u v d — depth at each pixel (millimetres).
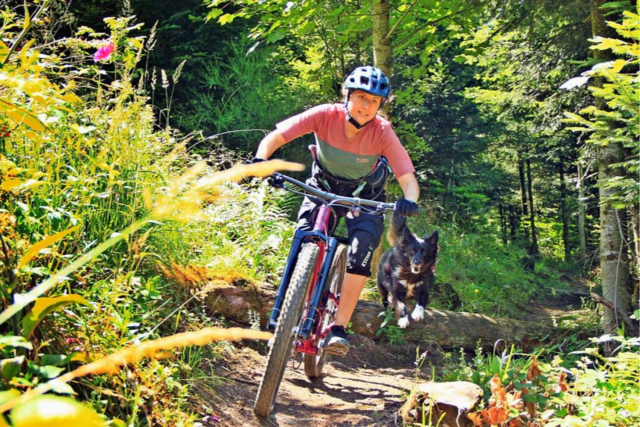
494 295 10203
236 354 4445
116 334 2969
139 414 2855
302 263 3545
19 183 2012
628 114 4492
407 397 3982
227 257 5293
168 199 1044
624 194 4812
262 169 949
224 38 12711
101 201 3719
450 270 10711
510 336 6297
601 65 3662
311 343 3893
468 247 12766
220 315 4977
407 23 8023
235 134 11570
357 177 4090
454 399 3387
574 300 13133
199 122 11367
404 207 3582
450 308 8078
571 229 26234
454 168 17781
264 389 3445
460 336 6207
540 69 9453
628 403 3260
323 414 3877
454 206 17531
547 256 24750
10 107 1769
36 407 433
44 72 3598
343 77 10688
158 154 4578
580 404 3354
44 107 2656
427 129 17031
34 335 2576
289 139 3922
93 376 2783
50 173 3098
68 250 3211
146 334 2979
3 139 2707
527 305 11328
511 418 3154
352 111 3789
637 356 3686
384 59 7680
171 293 4355
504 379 3613
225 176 983
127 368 2801
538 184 25438
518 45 9422
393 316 6285
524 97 10312
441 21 7863
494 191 23391
